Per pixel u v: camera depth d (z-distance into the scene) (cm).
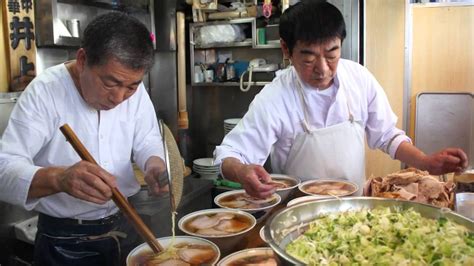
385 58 371
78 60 159
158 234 240
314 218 132
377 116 220
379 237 116
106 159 184
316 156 212
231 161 188
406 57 369
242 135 207
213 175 346
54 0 289
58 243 184
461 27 365
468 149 377
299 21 176
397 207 133
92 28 150
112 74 145
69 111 175
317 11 174
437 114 379
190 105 431
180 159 151
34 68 295
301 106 208
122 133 190
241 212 172
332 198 138
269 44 366
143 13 376
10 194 151
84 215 183
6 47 284
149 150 190
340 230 123
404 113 377
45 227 187
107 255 187
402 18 363
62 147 176
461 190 184
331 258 111
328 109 206
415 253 106
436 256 104
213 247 138
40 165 179
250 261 131
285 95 208
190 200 279
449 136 380
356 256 109
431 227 118
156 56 412
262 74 386
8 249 287
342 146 210
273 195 194
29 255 297
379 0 364
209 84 402
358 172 217
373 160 380
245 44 377
